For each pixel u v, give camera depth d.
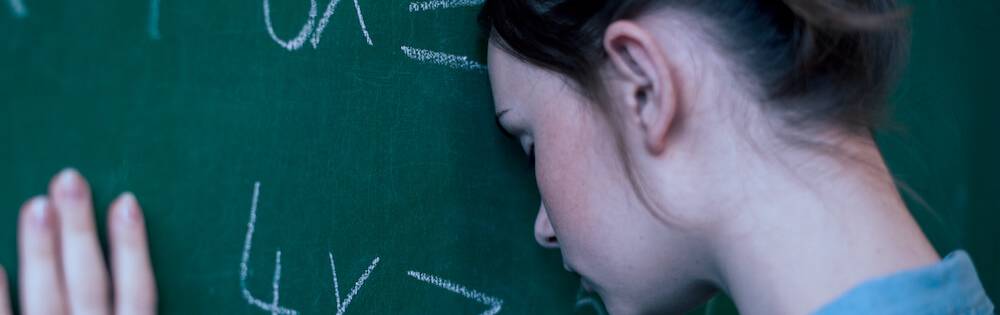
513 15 0.74
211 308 0.70
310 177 0.75
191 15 0.68
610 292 0.74
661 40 0.65
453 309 0.86
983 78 1.32
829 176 0.65
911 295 0.61
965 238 1.33
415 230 0.83
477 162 0.87
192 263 0.69
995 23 1.32
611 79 0.67
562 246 0.76
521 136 0.79
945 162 1.29
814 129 0.66
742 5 0.66
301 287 0.75
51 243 0.61
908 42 0.82
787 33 0.66
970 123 1.31
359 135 0.78
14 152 0.60
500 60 0.77
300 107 0.74
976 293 0.68
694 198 0.66
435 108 0.83
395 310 0.82
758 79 0.65
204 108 0.69
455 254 0.86
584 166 0.71
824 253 0.62
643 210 0.69
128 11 0.65
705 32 0.65
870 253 0.62
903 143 1.23
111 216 0.64
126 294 0.64
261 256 0.73
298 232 0.75
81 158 0.63
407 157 0.81
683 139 0.66
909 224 0.66
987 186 1.35
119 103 0.65
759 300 0.64
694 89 0.65
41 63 0.61
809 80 0.66
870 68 0.70
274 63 0.72
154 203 0.67
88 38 0.63
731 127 0.65
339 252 0.77
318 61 0.75
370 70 0.78
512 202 0.90
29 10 0.60
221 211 0.70
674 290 0.73
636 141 0.66
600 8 0.68
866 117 0.69
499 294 0.90
